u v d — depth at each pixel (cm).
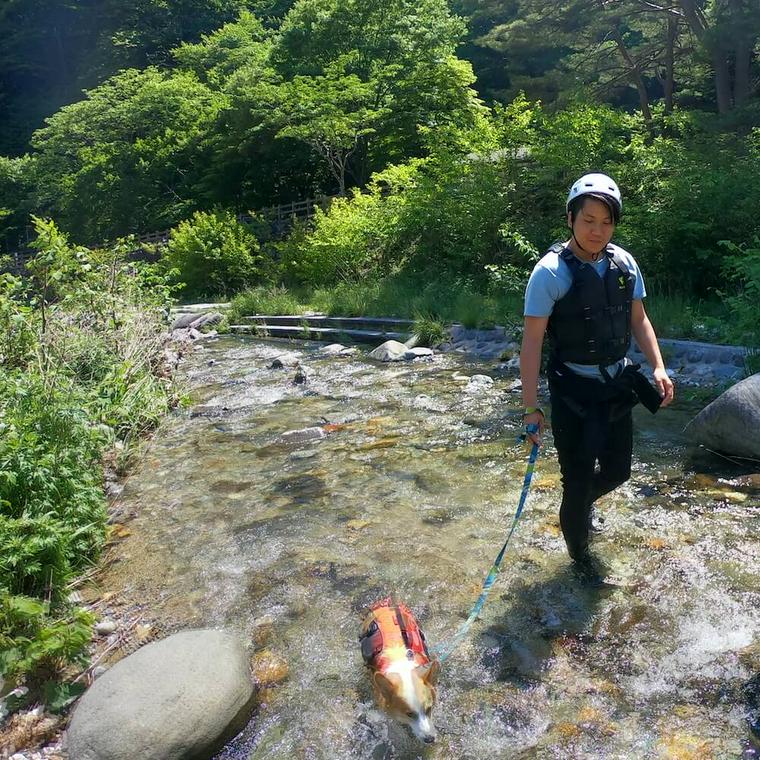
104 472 527
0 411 461
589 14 2114
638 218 927
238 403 736
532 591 327
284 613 328
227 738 251
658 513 391
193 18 4678
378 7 2505
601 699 256
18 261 3397
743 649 275
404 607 292
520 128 1233
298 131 2117
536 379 292
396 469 500
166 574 373
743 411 445
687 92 2208
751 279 662
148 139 3164
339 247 1539
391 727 250
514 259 1151
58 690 284
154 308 938
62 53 5150
